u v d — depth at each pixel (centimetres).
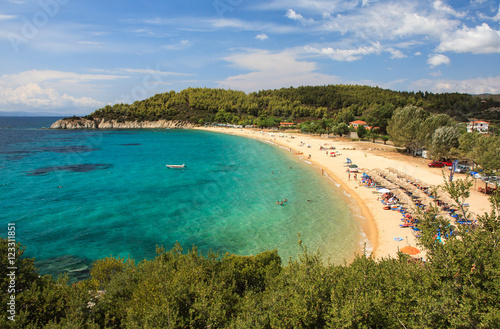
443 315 892
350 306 968
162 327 1054
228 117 18100
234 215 3538
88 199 4234
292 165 6519
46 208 3838
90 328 1123
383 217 3206
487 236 1041
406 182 3912
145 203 4044
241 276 1636
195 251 1731
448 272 1000
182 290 1232
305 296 1075
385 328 986
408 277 1140
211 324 1106
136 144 11219
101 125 19950
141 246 2806
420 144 6488
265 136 12506
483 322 827
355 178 4859
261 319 1068
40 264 2475
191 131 17038
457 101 14075
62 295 1297
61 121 19600
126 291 1441
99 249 2744
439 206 3108
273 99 19738
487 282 934
